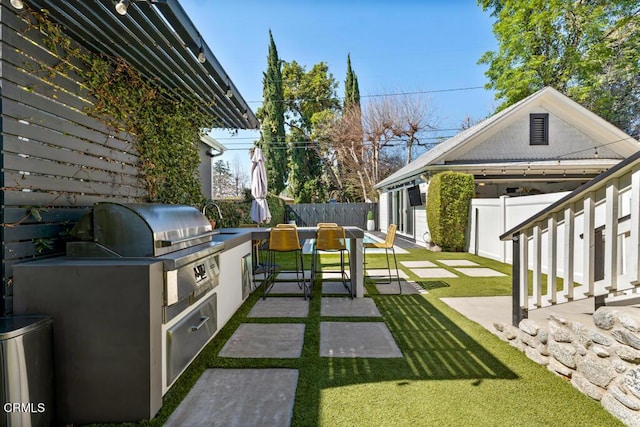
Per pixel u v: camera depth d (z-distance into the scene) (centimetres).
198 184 497
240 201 1031
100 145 287
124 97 319
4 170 191
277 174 2048
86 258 200
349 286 496
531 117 1016
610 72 1413
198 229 275
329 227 470
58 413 177
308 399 200
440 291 466
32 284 178
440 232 885
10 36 198
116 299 179
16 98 201
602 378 191
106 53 284
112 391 178
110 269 179
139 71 327
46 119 225
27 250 205
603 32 1360
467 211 879
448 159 1011
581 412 185
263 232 447
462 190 874
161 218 224
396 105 2002
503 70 1527
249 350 272
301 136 2316
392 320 346
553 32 1407
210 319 278
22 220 202
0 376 148
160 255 207
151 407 180
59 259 198
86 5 214
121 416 178
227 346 280
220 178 2728
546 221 259
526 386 213
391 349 273
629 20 1298
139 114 346
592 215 211
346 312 374
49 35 227
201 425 177
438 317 353
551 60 1402
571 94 1389
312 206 1706
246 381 223
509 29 1447
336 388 213
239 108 457
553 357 231
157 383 188
